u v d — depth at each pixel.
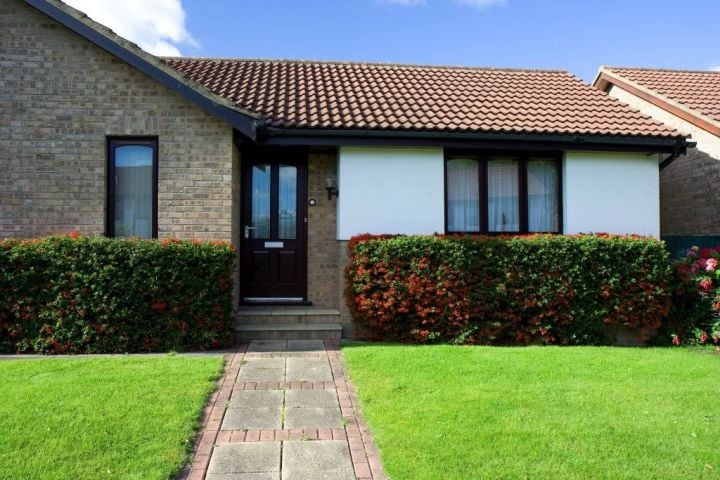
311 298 8.91
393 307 7.57
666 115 11.83
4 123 7.32
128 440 3.76
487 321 7.66
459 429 4.04
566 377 5.57
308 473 3.46
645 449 3.75
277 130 7.79
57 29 7.45
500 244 7.69
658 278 7.92
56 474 3.26
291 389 5.21
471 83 10.94
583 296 7.75
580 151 8.78
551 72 12.33
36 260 6.64
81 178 7.42
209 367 5.72
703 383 5.45
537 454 3.63
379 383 5.24
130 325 6.76
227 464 3.58
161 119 7.57
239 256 8.70
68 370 5.54
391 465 3.47
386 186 8.40
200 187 7.61
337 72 11.40
